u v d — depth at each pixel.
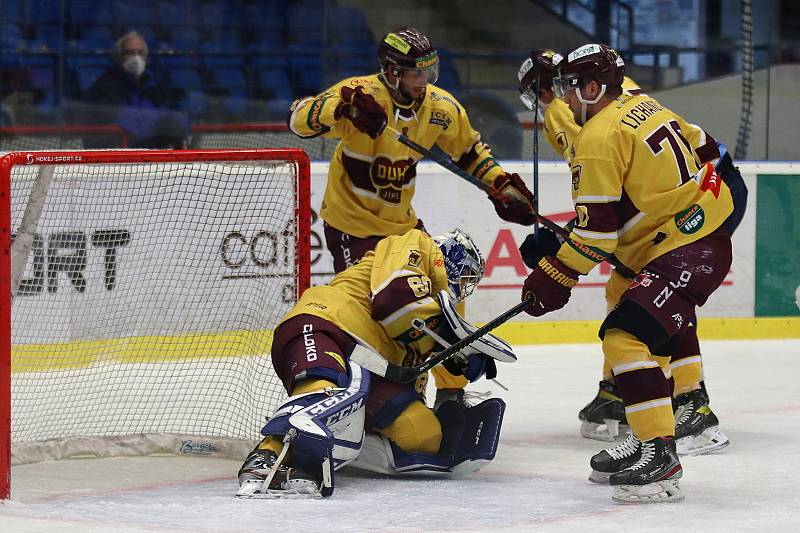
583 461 14.11
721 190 11.97
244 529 10.29
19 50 29.88
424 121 15.02
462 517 10.91
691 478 13.08
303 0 32.88
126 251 19.64
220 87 31.66
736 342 25.94
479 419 12.96
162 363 17.59
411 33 14.55
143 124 30.08
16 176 16.23
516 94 32.12
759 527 10.63
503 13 33.66
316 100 14.26
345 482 12.59
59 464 13.76
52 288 19.11
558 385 20.31
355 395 11.76
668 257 11.70
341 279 13.05
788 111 31.89
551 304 11.79
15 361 18.59
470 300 25.06
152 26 31.69
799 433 16.05
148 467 13.62
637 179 11.59
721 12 32.25
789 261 26.61
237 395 16.39
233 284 16.67
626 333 11.58
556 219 25.78
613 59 11.85
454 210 24.95
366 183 14.92
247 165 15.55
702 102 32.44
